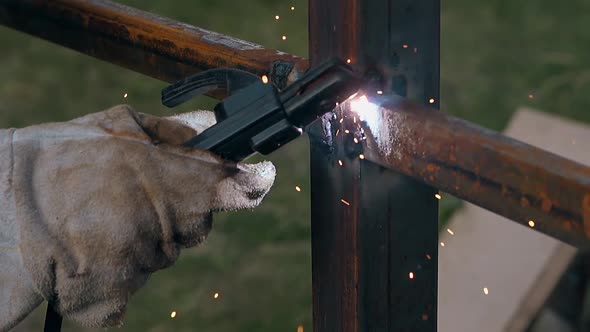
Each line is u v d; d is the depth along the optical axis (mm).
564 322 3164
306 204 4754
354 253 1386
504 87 5664
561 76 5754
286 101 1280
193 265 4383
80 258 1332
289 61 1481
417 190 1403
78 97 5801
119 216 1325
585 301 3139
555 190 1095
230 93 1368
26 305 1370
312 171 1437
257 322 4012
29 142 1376
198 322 4027
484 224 3213
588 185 1060
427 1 1339
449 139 1209
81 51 1894
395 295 1432
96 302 1355
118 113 1406
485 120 5359
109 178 1338
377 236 1392
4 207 1349
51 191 1346
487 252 3131
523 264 3049
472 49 6113
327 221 1429
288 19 6469
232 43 1597
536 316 2969
